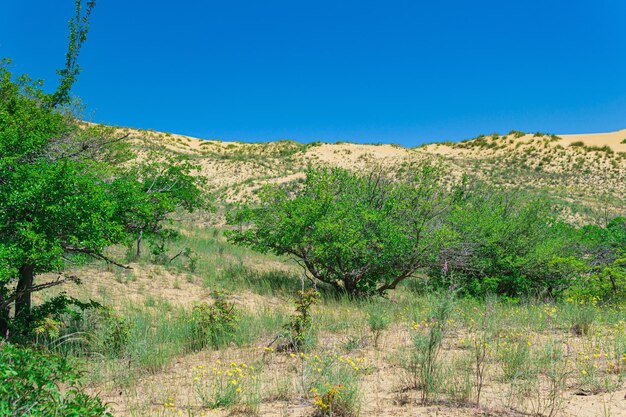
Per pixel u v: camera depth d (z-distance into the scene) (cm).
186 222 2673
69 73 1042
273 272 1664
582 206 3500
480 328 829
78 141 1051
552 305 1134
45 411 327
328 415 461
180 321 885
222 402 506
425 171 1492
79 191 742
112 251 1559
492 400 487
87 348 750
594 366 585
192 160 4597
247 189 3753
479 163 4906
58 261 704
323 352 689
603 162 4669
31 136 779
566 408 451
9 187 700
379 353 709
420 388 535
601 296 1259
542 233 1515
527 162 4909
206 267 1584
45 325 711
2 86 995
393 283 1395
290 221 1373
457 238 1352
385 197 1495
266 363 680
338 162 5116
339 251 1317
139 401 523
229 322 842
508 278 1395
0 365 322
